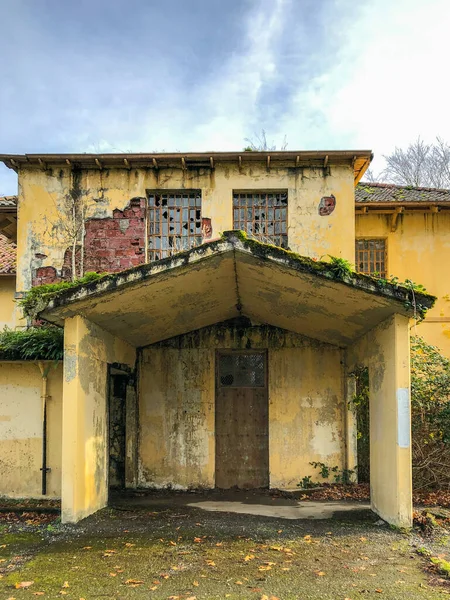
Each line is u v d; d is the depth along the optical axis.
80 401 7.94
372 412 8.84
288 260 7.35
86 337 8.28
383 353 8.21
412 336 11.84
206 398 11.52
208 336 11.71
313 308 9.17
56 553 6.50
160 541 6.99
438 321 14.05
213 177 11.91
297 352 11.59
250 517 8.41
